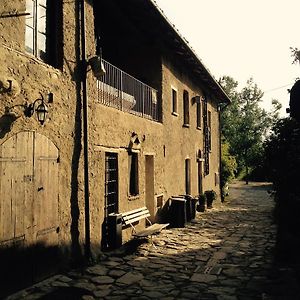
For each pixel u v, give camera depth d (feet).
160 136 40.19
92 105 25.22
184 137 49.78
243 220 46.52
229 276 22.27
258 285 20.52
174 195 44.80
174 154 45.19
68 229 22.33
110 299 18.33
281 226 25.50
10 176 17.67
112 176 29.63
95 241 25.26
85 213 23.63
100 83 28.99
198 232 37.35
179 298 18.58
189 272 23.08
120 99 31.53
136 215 32.04
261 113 140.97
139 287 20.17
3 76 17.12
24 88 18.58
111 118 28.55
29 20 20.34
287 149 25.93
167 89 42.24
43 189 20.08
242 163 133.59
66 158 22.22
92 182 25.03
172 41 38.78
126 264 24.54
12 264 17.69
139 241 31.12
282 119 27.37
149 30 36.60
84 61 24.03
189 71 52.29
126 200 31.14
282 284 19.97
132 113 34.01
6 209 17.39
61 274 21.33
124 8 32.58
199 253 28.09
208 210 57.21
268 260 25.93
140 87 36.11
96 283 20.58
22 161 18.47
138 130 34.12
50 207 20.67
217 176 73.51
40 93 19.86
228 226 41.63
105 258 25.48
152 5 30.25
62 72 22.06
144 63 40.55
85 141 23.80
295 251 24.70
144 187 35.45
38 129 19.67
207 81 58.34
